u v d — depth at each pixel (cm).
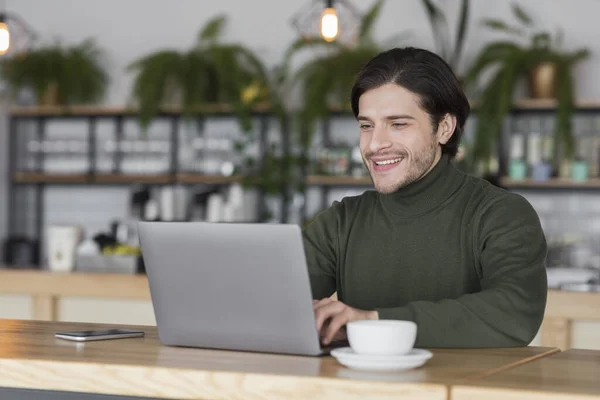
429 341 206
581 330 430
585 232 750
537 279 228
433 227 249
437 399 155
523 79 751
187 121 788
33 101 869
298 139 773
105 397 178
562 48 763
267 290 194
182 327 206
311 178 776
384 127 239
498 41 752
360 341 178
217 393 170
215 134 838
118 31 861
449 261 246
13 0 877
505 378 164
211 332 203
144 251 210
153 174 826
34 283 528
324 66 757
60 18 873
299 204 804
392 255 252
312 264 265
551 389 152
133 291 511
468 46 781
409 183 245
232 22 839
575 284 478
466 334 208
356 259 258
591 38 761
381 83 238
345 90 746
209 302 202
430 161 244
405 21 799
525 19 762
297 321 192
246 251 195
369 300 254
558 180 725
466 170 716
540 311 224
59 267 573
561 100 713
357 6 812
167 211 762
